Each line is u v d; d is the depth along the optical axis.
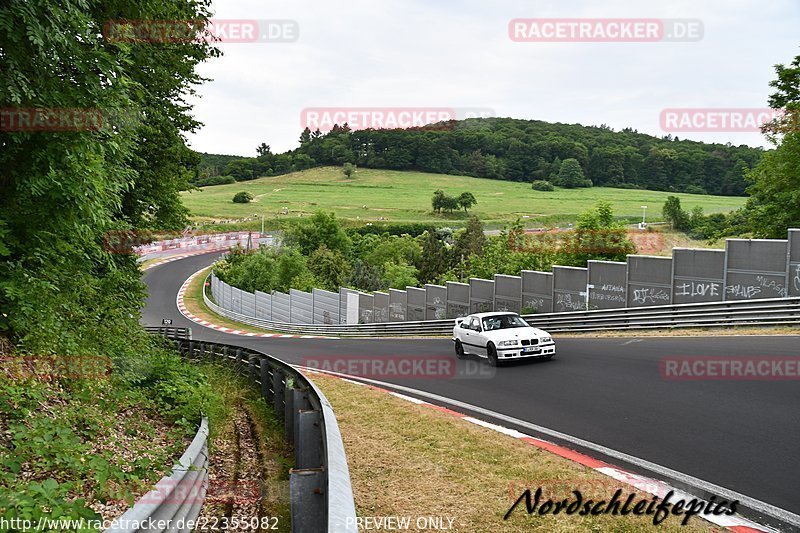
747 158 156.38
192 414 8.67
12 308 6.86
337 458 3.93
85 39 7.00
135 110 8.09
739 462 6.49
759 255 16.92
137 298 15.91
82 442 5.93
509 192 171.25
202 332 45.22
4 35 6.26
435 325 29.31
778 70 29.66
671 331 17.89
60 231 7.39
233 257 69.25
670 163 173.62
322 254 65.56
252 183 193.50
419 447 7.54
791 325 15.42
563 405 10.02
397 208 144.88
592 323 20.92
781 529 4.84
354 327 37.31
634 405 9.52
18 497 3.79
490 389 12.05
